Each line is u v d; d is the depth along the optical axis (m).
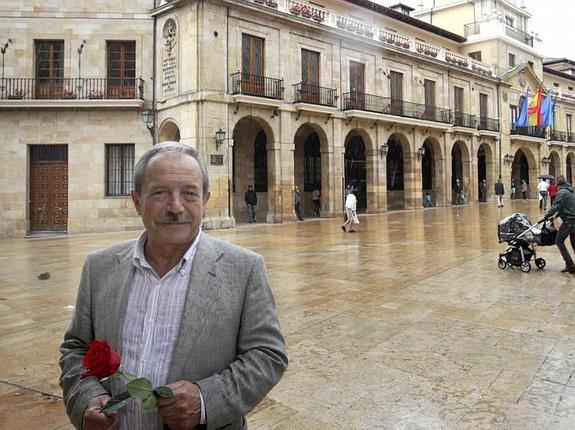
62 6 21.27
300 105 22.41
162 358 1.77
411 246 13.17
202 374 1.76
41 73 21.38
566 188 8.87
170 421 1.60
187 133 19.62
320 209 26.67
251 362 1.79
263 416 3.66
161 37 21.06
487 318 6.12
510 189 37.78
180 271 1.85
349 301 7.19
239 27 20.62
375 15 30.14
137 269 1.91
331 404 3.84
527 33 41.34
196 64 19.19
